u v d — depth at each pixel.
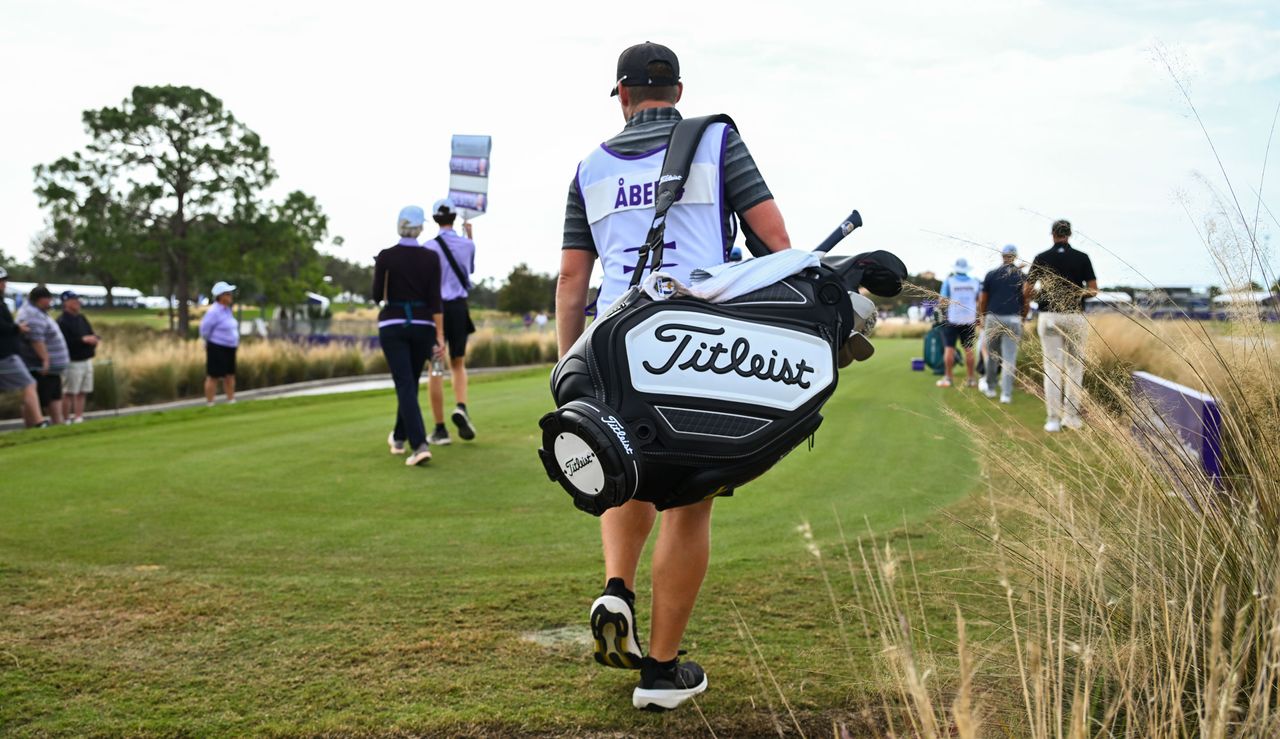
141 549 4.48
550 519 5.13
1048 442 3.11
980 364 13.44
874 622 3.27
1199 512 2.34
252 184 53.47
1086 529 2.38
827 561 4.09
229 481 6.16
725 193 2.57
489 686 2.85
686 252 2.54
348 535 4.77
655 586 2.67
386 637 3.27
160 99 51.19
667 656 2.69
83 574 4.05
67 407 12.60
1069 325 2.80
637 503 2.71
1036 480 2.72
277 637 3.27
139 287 52.38
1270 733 1.71
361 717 2.63
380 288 6.70
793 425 2.18
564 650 3.15
